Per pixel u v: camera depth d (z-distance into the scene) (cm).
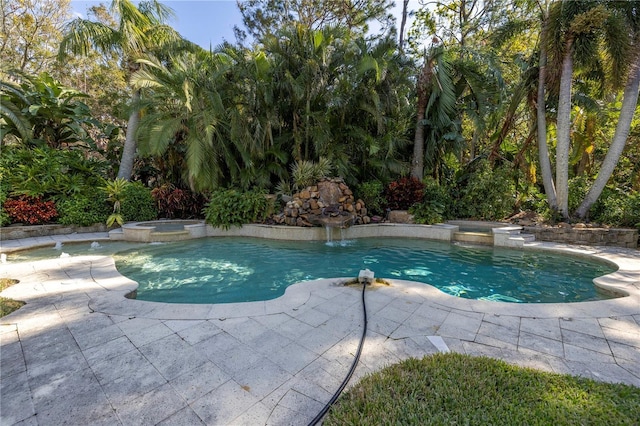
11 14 1279
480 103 908
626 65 675
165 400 169
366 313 291
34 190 673
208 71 827
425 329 258
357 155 952
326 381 187
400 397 166
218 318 278
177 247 648
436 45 899
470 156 1229
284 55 794
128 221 799
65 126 888
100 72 1427
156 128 764
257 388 180
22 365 201
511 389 172
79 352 218
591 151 1020
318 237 733
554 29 714
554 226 716
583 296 387
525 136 1214
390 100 873
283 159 855
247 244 684
